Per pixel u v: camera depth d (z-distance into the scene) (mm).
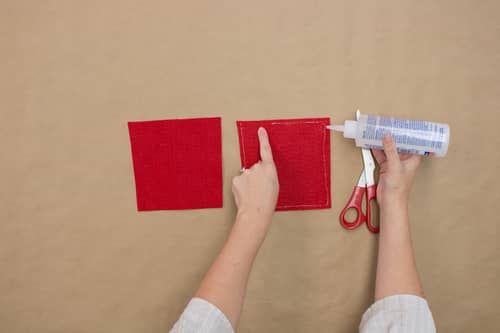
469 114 808
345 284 832
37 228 842
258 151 809
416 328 599
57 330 859
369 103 801
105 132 820
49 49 810
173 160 819
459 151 814
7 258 847
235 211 827
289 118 802
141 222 836
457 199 822
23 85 817
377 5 792
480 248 829
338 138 805
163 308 851
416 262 832
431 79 801
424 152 734
